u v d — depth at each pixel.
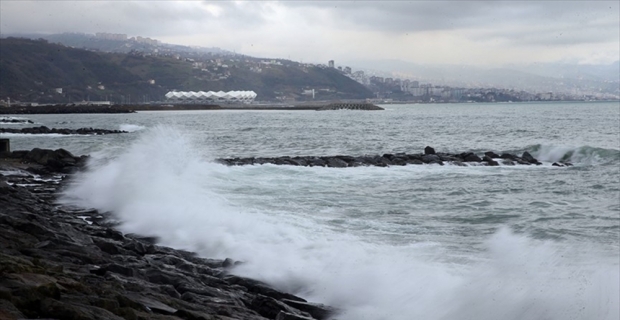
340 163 31.52
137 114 148.25
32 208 16.44
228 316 8.20
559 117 107.81
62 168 28.66
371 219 16.80
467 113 145.00
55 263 9.39
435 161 33.62
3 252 9.25
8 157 31.78
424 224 16.25
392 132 69.19
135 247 12.55
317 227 15.23
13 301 6.00
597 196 22.53
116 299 7.16
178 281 9.80
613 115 114.69
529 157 36.53
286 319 8.49
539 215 18.14
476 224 16.56
